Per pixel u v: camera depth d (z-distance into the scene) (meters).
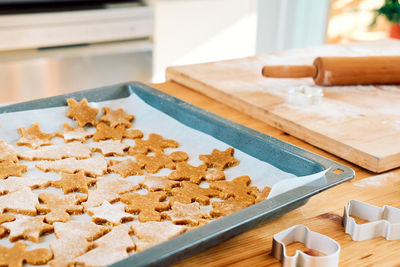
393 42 1.89
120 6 2.77
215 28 3.21
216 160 1.05
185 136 1.16
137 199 0.92
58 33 2.56
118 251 0.75
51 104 1.22
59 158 1.06
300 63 1.60
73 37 2.61
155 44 3.03
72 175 1.00
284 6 3.42
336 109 1.23
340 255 0.73
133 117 1.25
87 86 2.77
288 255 0.74
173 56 3.14
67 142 1.14
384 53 1.73
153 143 1.13
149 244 0.77
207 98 1.38
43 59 2.57
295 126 1.14
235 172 1.02
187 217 0.86
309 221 0.82
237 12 3.24
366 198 0.90
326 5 3.26
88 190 0.95
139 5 2.83
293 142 1.13
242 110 1.28
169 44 3.09
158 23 2.98
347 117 1.18
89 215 0.88
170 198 0.92
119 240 0.78
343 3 3.23
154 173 1.03
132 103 1.29
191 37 3.14
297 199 0.76
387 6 2.54
